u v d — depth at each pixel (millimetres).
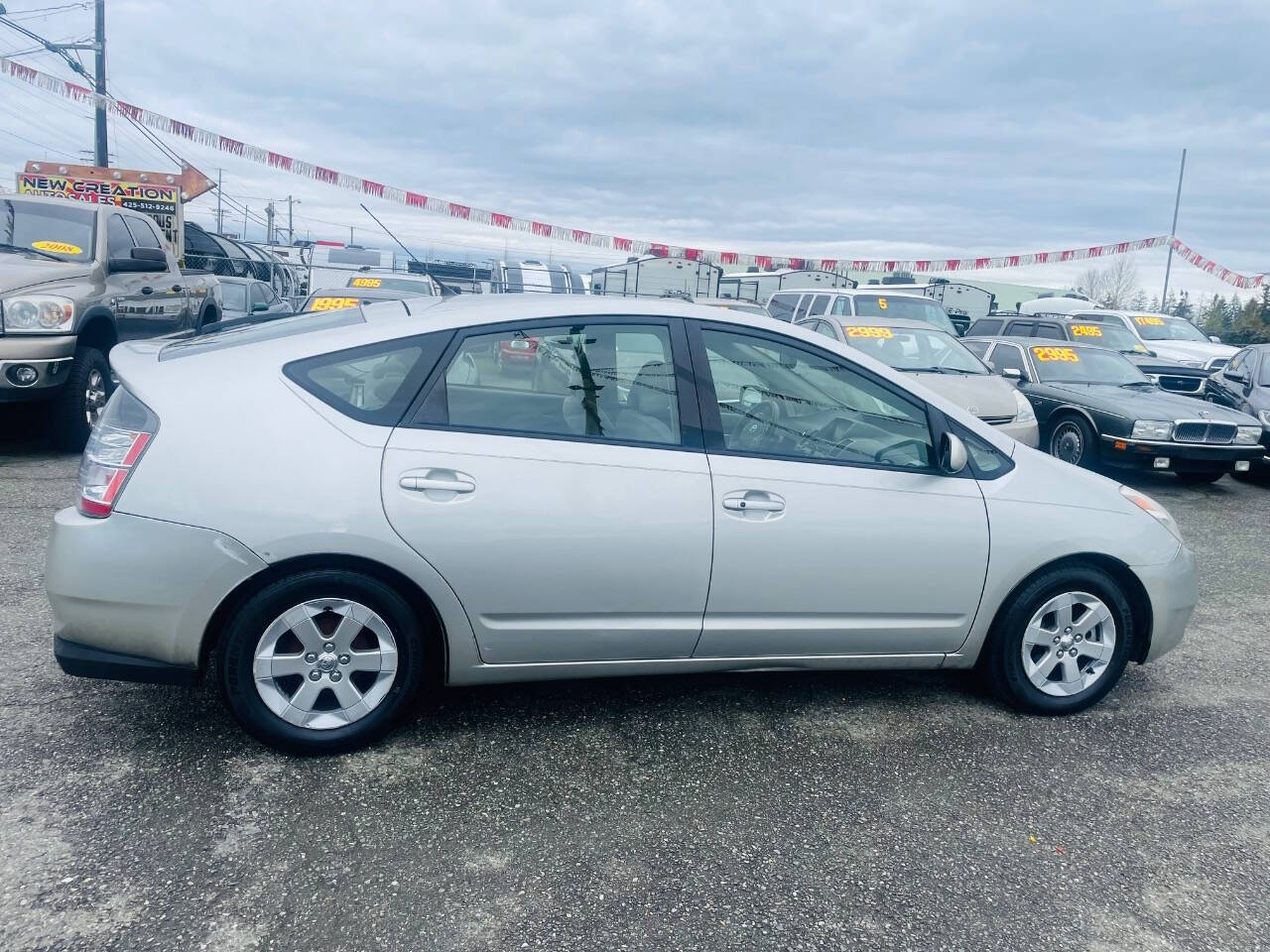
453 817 3084
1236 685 4500
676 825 3113
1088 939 2652
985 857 3021
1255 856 3096
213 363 3352
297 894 2664
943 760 3635
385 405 3344
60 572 3164
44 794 3066
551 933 2570
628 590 3490
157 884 2672
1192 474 9719
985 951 2588
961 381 9484
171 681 3264
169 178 18016
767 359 3756
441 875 2789
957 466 3713
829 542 3643
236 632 3203
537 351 3514
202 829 2934
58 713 3604
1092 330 14828
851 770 3529
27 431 9227
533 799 3217
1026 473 3961
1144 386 10906
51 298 7578
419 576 3287
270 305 14875
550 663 3547
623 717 3857
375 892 2697
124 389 3338
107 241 8812
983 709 4094
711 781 3396
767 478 3600
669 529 3482
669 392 3613
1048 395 10453
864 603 3734
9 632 4320
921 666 3932
